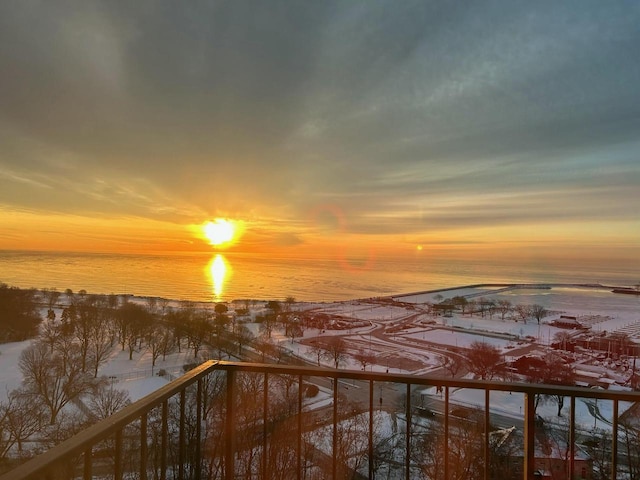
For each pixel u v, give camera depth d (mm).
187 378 2258
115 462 1657
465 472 11359
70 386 20656
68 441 1386
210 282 113250
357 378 2441
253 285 111562
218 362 2574
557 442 13719
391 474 11656
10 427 15523
